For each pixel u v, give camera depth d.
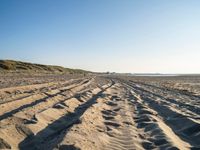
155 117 12.31
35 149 7.03
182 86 43.69
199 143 8.48
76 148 6.86
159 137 8.66
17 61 93.50
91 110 12.60
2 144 6.82
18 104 13.52
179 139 8.80
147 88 34.19
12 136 7.57
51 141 7.58
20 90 20.45
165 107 15.23
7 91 18.66
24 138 7.79
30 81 33.72
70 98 16.56
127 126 10.29
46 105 13.78
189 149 7.71
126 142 8.09
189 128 9.98
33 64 101.00
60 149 6.78
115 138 8.48
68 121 10.78
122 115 12.70
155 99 20.03
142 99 20.56
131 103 17.39
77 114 12.57
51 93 19.50
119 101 18.19
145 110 13.94
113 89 30.30
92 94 22.00
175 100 19.64
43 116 10.64
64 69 127.38
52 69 106.12
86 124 9.60
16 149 6.87
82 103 16.50
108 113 12.98
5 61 83.25
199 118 11.81
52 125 9.82
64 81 39.75
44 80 39.00
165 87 38.25
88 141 7.63
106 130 9.42
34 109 11.95
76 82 38.75
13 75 51.47
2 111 11.40
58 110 12.45
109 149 7.32
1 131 7.56
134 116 12.70
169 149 7.42
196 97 23.77
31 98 15.73
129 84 44.34
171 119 12.09
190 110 15.04
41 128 8.98
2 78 37.19
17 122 9.20
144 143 8.12
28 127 8.57
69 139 7.43
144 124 10.71
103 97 19.64
